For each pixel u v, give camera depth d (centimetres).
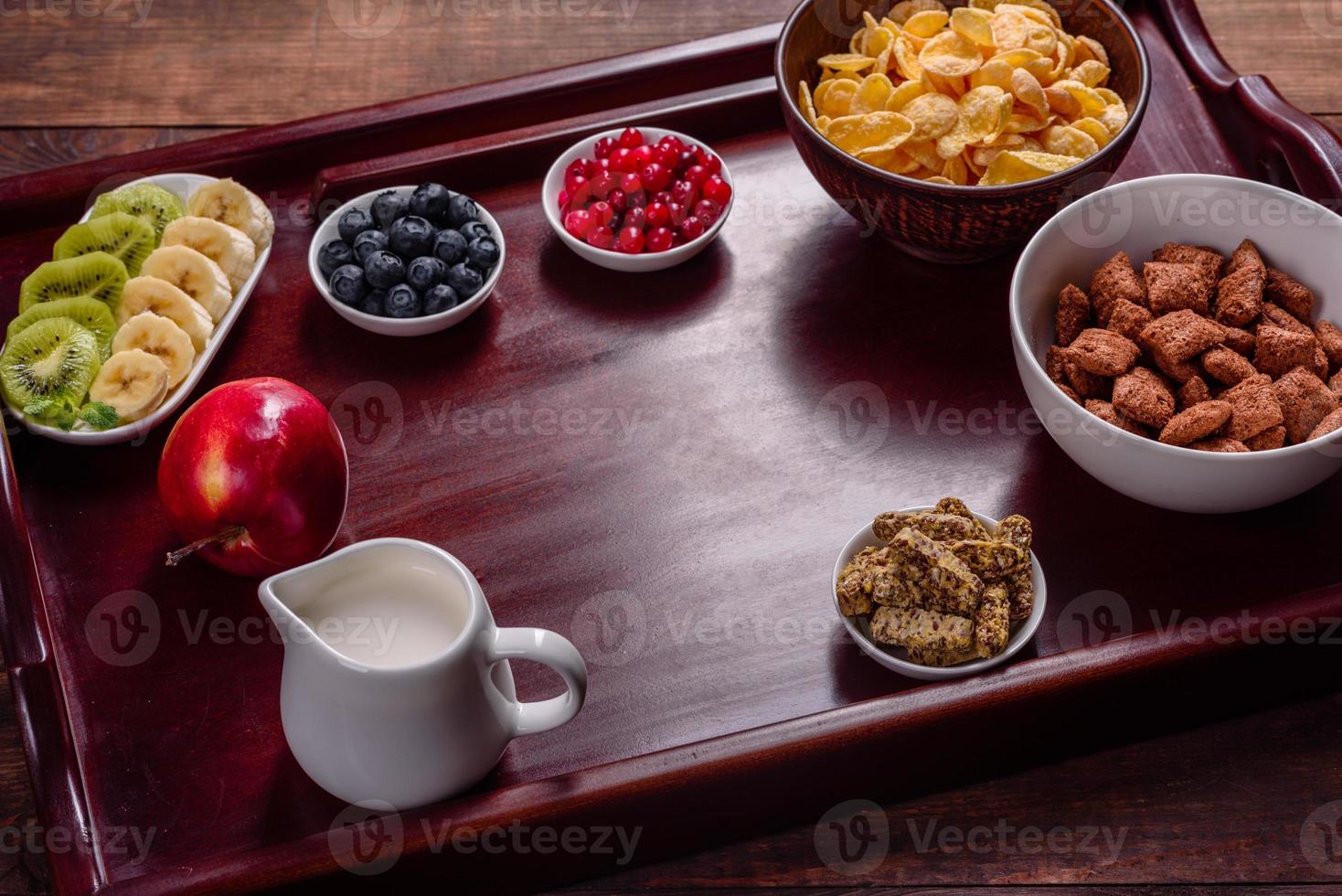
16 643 91
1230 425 93
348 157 124
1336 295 101
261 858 82
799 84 113
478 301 112
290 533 94
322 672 77
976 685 87
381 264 109
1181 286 99
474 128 125
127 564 100
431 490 103
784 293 116
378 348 113
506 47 152
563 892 93
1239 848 92
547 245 120
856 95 111
